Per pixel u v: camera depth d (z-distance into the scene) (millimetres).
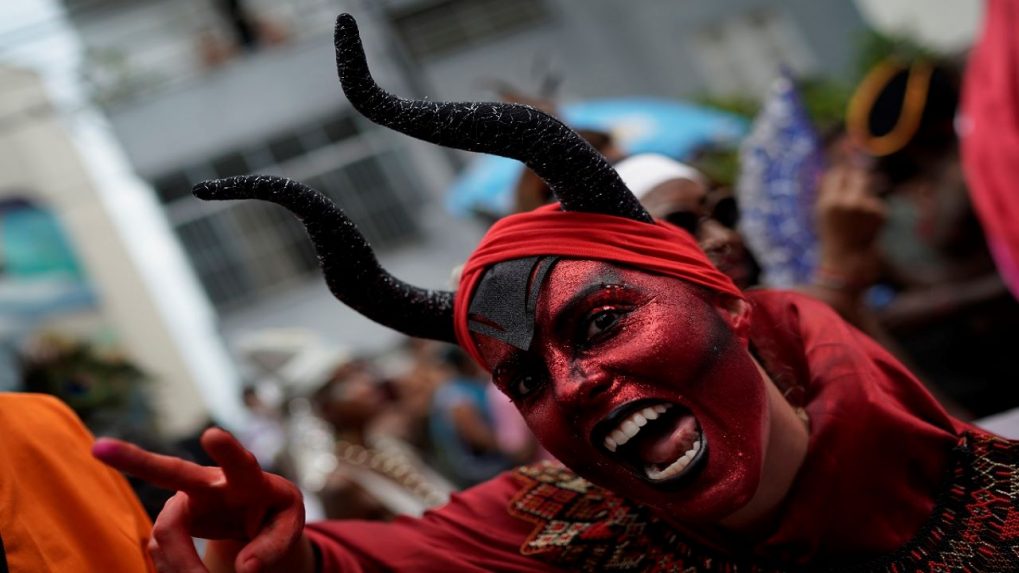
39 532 1601
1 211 13234
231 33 12734
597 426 1630
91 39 12109
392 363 8633
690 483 1636
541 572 1861
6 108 13156
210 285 13383
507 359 1680
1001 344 3553
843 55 13125
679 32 13062
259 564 1538
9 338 12477
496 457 5332
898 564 1730
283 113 12914
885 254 3787
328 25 12539
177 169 13039
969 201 3535
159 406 3244
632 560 1843
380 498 3506
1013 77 2871
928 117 3531
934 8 9391
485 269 1716
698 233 1992
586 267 1663
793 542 1748
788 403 1811
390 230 13062
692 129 6176
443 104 1589
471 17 12867
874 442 1762
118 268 14109
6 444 1644
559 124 1658
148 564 1754
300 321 13406
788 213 3299
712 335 1654
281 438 5082
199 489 1521
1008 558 1682
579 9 13008
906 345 3662
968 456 1789
